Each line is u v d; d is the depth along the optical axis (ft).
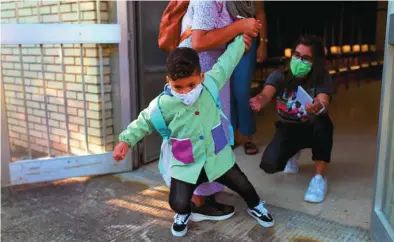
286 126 8.30
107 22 9.50
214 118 6.67
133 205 8.28
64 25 8.96
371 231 6.70
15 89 10.69
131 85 9.96
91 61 9.66
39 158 9.70
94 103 9.87
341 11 26.05
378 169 6.44
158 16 10.44
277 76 8.21
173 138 6.67
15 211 8.05
